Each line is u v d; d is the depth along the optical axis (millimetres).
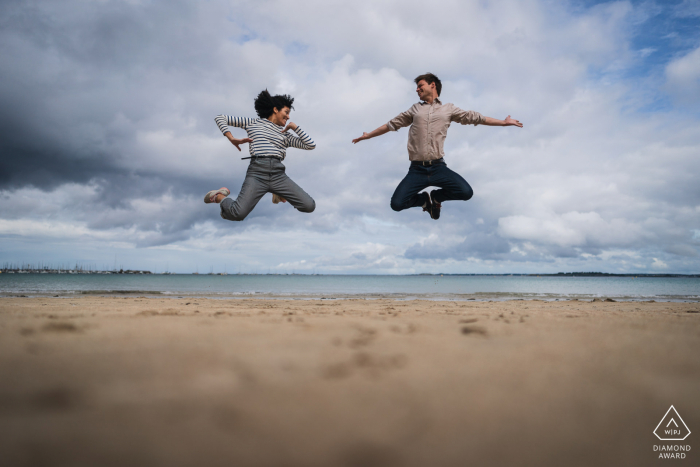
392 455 565
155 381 954
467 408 783
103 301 7742
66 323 2125
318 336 1806
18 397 817
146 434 626
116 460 526
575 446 618
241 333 1888
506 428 685
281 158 5375
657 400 848
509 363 1191
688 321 3043
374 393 873
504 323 2594
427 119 5258
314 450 576
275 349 1425
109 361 1171
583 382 982
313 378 999
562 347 1516
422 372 1073
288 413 740
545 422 716
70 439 604
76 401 801
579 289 32438
